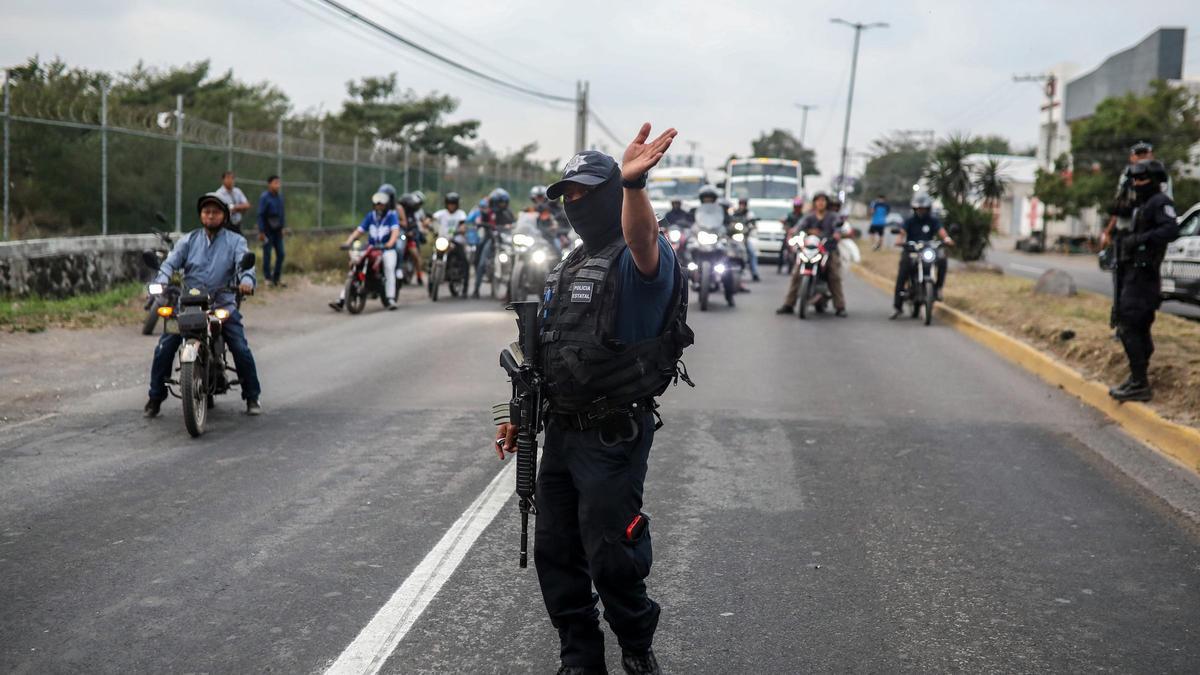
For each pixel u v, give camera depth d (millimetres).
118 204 20266
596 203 3520
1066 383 10289
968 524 5883
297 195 28328
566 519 3691
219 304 8375
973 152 32344
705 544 5484
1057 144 63406
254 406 8625
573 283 3545
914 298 15977
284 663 3998
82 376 10211
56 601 4582
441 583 4859
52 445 7504
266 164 26125
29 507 5977
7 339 11922
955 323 15742
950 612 4602
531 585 4855
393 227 16641
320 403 9141
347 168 31203
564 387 3525
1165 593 4859
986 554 5379
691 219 18172
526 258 16453
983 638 4328
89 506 6008
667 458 7320
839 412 8992
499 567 5086
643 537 3609
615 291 3477
